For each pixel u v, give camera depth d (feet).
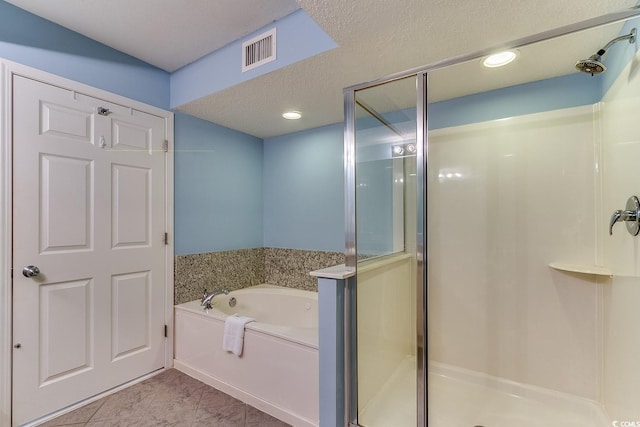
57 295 5.82
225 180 9.27
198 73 7.16
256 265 10.20
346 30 4.64
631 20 4.05
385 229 6.53
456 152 6.73
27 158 5.46
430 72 5.55
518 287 6.17
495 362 6.37
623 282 4.57
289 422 5.65
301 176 9.69
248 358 6.31
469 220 6.63
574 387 5.63
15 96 5.32
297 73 5.95
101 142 6.47
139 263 7.14
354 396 5.46
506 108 6.24
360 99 6.15
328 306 5.19
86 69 6.26
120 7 5.37
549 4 4.04
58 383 5.82
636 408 4.14
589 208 5.50
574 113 5.64
